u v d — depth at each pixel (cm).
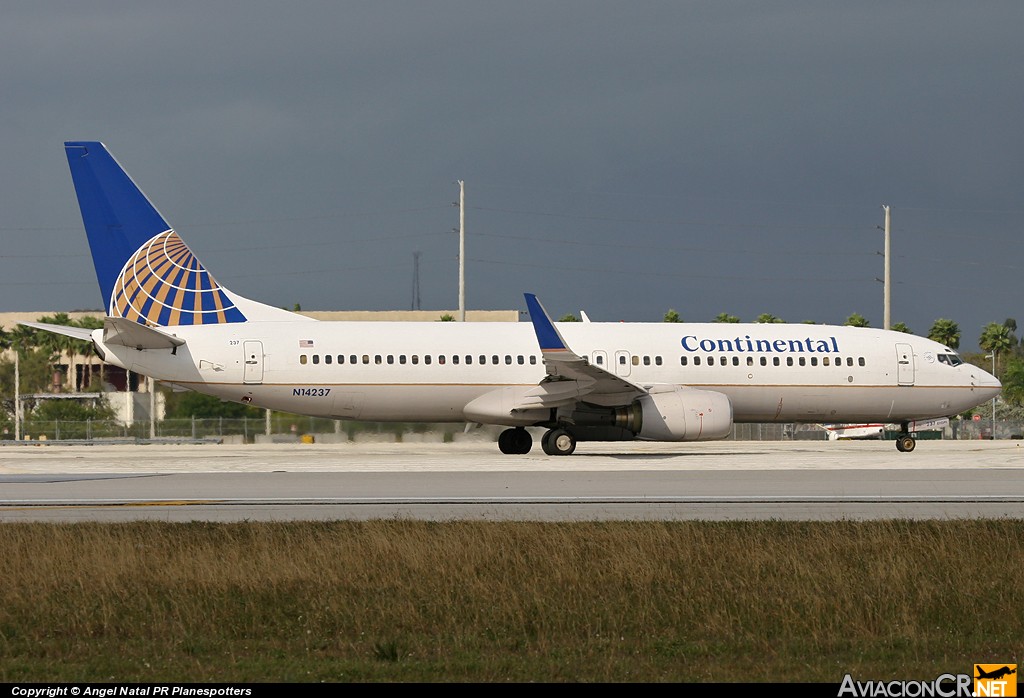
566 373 12781
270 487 9344
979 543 6400
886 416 14825
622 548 6112
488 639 4538
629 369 13962
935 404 14800
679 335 14275
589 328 14188
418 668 4094
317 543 6269
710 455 13912
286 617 4875
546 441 13438
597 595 5250
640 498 8600
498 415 13538
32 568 5631
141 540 6450
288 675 4006
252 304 13650
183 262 13400
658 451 15388
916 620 4844
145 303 13300
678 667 4159
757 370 14225
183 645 4422
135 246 13300
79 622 4700
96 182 13262
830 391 14438
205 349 13038
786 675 4059
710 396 13188
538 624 4703
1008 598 5191
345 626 4694
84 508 8106
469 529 6656
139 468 11444
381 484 9544
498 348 13625
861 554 6153
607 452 14950
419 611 4903
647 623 4778
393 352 13425
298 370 13200
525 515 7681
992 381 14962
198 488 9294
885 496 8812
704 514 7794
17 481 9919
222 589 5281
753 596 5191
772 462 12231
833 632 4656
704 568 5806
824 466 11569
